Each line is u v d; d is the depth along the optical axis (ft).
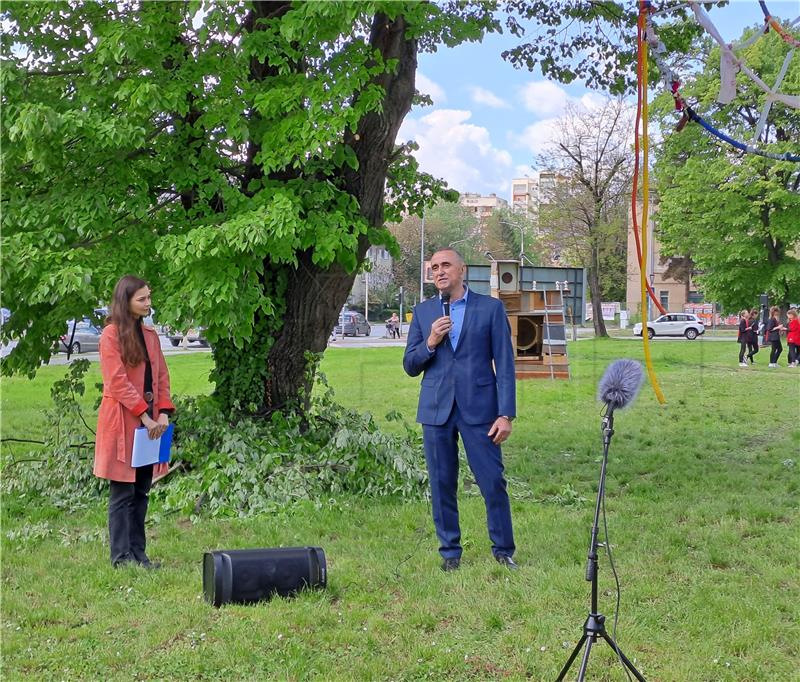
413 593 16.42
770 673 13.05
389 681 12.82
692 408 46.80
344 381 61.62
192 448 24.93
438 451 18.28
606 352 96.78
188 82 24.06
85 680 12.75
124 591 16.67
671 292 218.79
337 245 24.02
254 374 28.07
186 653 13.61
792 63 84.64
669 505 23.82
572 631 14.52
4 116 22.71
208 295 22.58
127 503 18.33
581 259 146.30
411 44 27.53
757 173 114.93
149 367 18.43
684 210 125.49
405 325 221.25
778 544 19.75
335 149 25.45
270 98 23.66
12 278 22.84
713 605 15.71
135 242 24.23
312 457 25.50
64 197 23.95
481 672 13.10
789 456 32.04
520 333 66.90
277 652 13.66
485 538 20.34
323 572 16.66
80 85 24.54
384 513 22.90
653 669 13.09
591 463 30.73
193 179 24.85
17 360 26.50
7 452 32.37
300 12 22.24
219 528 21.35
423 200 35.01
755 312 82.28
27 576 17.51
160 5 23.90
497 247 256.52
